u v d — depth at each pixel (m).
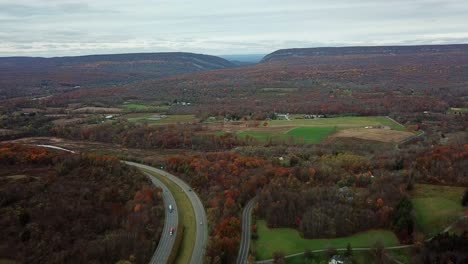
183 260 119.44
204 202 159.75
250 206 154.38
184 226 140.12
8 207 130.38
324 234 128.25
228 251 119.44
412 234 124.25
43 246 117.94
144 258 119.00
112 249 119.75
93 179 161.12
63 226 127.81
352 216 133.25
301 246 123.75
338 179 168.62
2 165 166.75
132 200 152.12
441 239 114.38
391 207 136.25
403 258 115.56
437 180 160.62
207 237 132.50
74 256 116.44
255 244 126.38
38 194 140.62
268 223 138.00
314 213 134.75
